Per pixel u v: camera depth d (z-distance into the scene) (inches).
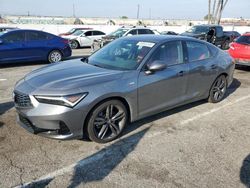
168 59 176.2
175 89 180.4
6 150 141.3
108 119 150.1
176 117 192.9
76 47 700.0
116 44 191.3
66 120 133.1
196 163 134.7
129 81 152.6
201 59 200.5
